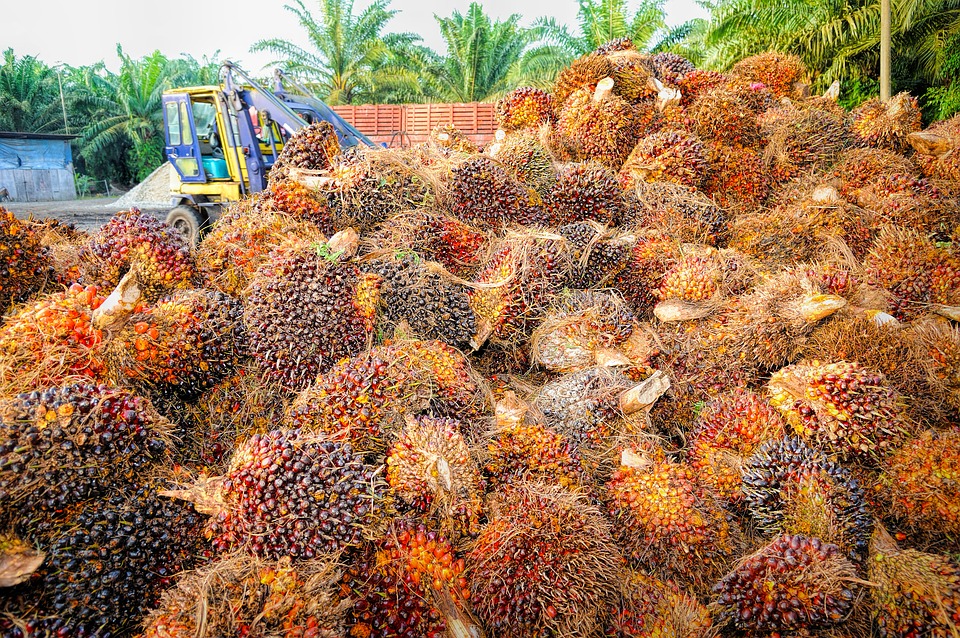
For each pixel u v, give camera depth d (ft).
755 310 10.64
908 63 52.21
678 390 10.86
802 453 8.59
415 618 6.71
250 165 35.14
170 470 7.73
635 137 17.57
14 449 6.27
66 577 6.21
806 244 13.50
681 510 8.08
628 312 11.69
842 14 52.24
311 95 39.96
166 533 7.02
